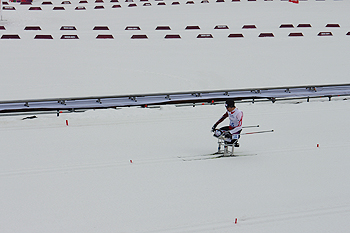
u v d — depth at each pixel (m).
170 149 11.45
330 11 47.81
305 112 16.19
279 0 55.34
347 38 35.09
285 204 8.23
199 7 50.53
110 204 7.95
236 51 30.64
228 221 7.44
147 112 15.26
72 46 31.11
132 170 9.77
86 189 8.61
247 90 18.16
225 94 17.94
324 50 31.16
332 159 10.97
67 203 7.92
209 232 7.02
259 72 25.22
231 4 52.56
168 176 9.48
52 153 10.73
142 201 8.12
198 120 14.67
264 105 17.06
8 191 8.35
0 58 26.31
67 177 9.20
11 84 21.00
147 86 21.61
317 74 24.94
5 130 12.55
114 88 21.03
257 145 12.03
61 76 22.98
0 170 9.44
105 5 52.12
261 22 42.03
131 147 11.49
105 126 13.45
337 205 8.27
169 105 16.38
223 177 9.54
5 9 46.47
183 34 36.50
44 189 8.52
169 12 47.47
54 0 54.66
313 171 10.08
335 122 14.76
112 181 9.08
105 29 38.22
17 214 7.41
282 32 37.53
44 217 7.34
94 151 11.02
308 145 12.09
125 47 31.23
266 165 10.42
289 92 18.92
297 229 7.27
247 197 8.48
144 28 38.91
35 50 29.23
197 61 27.58
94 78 22.83
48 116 14.29
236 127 10.54
